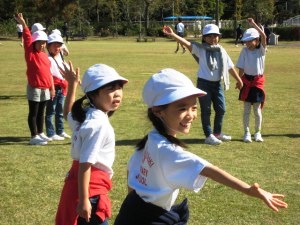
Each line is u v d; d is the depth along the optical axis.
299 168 6.52
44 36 7.92
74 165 3.53
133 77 17.31
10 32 59.44
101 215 3.44
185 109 2.89
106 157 3.48
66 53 10.19
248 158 7.02
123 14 73.06
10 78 17.34
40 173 6.34
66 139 8.38
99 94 3.58
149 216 2.91
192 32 61.28
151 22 66.62
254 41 7.92
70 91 4.20
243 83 8.04
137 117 10.15
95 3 67.38
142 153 3.03
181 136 8.48
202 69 7.95
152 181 2.88
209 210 5.07
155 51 32.03
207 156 7.12
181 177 2.73
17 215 4.98
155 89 2.89
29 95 7.86
